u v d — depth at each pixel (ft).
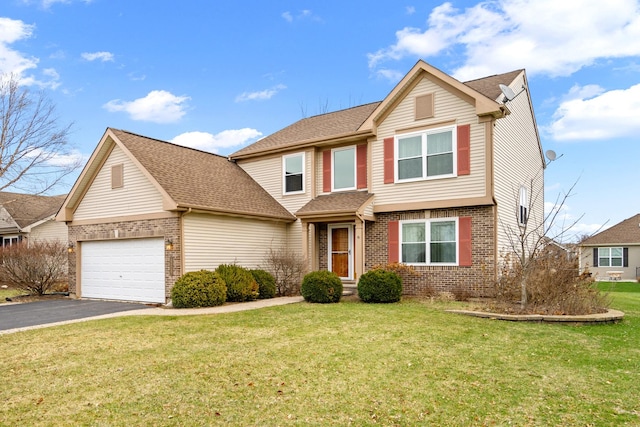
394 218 48.88
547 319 30.68
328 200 52.75
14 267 56.18
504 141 47.62
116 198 49.21
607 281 92.94
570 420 14.58
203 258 45.39
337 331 27.45
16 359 21.89
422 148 47.14
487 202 42.78
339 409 15.47
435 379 18.48
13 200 85.97
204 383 17.99
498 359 21.35
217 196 48.80
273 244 55.06
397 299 41.91
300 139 57.82
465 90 43.83
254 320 31.48
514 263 41.16
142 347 23.79
